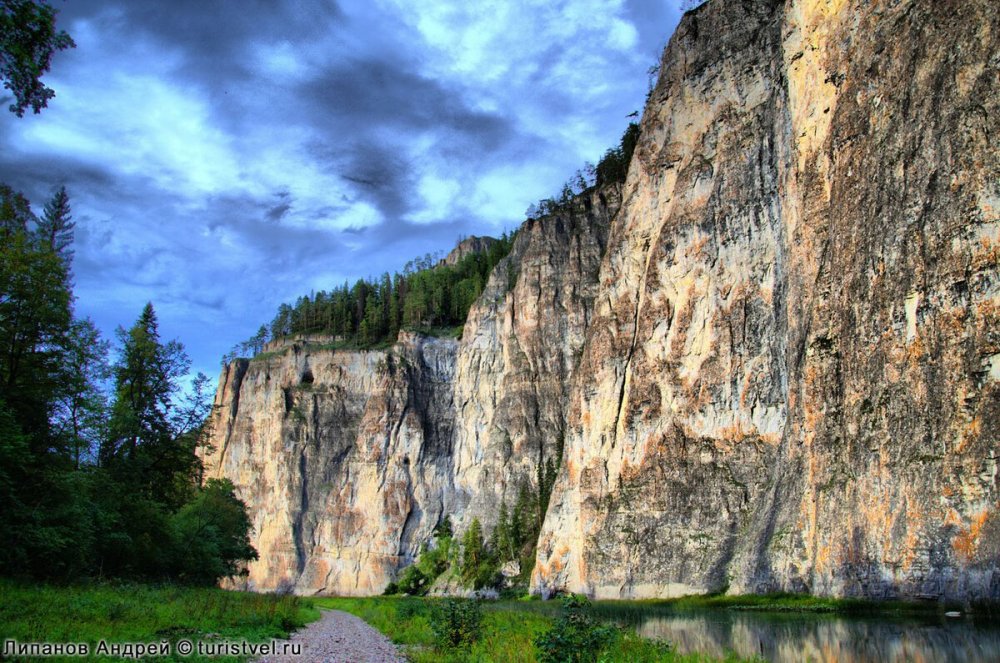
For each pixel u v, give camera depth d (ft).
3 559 96.07
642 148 286.25
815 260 187.62
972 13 145.89
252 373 505.66
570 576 266.16
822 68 197.26
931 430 136.26
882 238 156.35
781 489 186.09
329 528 435.94
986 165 135.13
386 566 410.72
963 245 136.26
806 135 201.36
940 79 149.38
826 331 172.76
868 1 180.86
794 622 118.52
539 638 64.59
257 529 457.27
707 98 260.42
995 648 82.38
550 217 405.18
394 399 443.32
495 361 418.10
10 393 111.86
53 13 53.78
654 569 219.00
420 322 490.49
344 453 453.99
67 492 112.57
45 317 115.75
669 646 79.97
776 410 210.79
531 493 354.13
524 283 396.57
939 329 138.41
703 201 245.86
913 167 151.33
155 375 156.25
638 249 277.03
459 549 362.53
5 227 116.78
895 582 135.13
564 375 370.12
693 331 237.66
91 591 98.99
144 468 149.89
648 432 242.17
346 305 543.80
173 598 109.50
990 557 118.11
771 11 250.78
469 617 87.04
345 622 134.92
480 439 414.21
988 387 127.34
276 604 116.06
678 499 223.30
